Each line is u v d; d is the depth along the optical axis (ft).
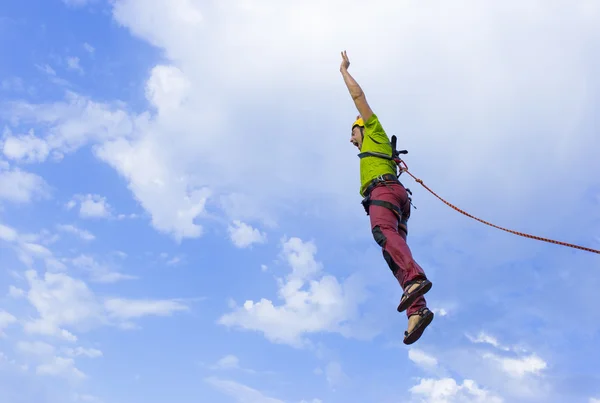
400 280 26.45
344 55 29.86
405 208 28.84
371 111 29.22
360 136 30.22
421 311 25.62
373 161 28.68
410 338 25.91
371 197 28.25
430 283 25.44
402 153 29.43
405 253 26.40
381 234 27.07
